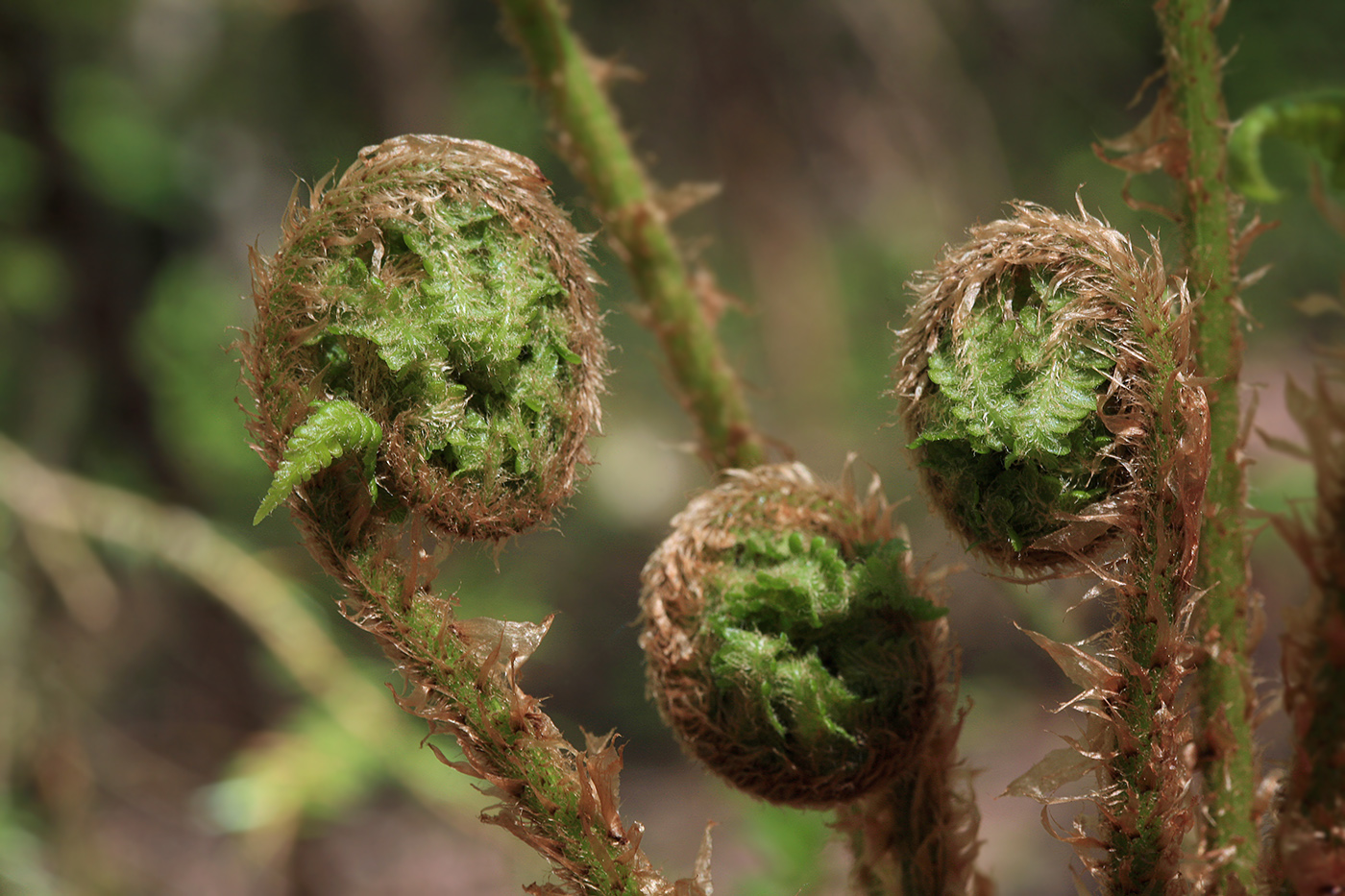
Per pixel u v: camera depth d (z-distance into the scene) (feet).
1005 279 1.23
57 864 2.98
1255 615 1.25
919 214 5.17
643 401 5.35
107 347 3.96
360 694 2.87
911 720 1.24
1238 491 1.25
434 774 2.82
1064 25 5.61
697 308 1.40
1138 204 1.27
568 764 1.24
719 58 5.13
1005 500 1.22
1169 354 1.21
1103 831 1.22
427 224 1.23
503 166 1.24
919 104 5.19
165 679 3.64
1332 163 1.24
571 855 1.23
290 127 4.74
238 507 3.90
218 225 4.39
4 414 3.74
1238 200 1.26
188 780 3.49
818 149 5.23
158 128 4.40
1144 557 1.21
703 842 1.24
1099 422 1.22
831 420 4.85
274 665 3.25
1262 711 1.25
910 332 1.25
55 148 3.98
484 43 5.58
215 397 3.98
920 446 1.24
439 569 1.24
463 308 1.22
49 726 3.12
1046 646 1.23
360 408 1.22
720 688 1.24
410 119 4.94
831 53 5.22
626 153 1.40
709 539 1.26
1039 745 3.28
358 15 4.78
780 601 1.24
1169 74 1.27
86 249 4.00
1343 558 1.18
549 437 1.24
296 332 1.22
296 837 3.10
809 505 1.26
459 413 1.23
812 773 1.24
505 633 1.24
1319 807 1.19
